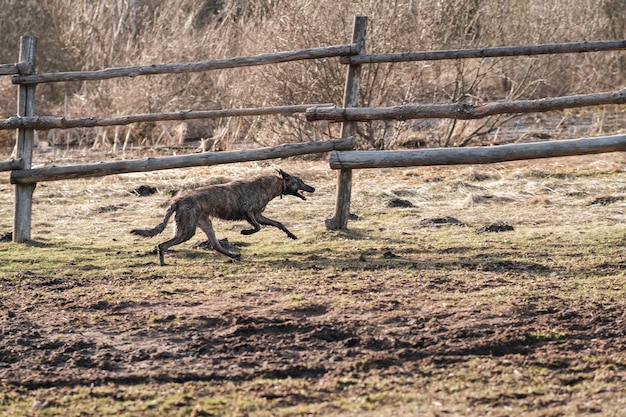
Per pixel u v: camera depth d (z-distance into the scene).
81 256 21.23
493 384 13.09
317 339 15.00
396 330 15.31
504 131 44.53
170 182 31.34
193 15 53.75
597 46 21.98
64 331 15.58
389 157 22.20
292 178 22.48
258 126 40.38
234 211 21.28
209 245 22.11
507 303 16.59
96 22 51.47
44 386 13.30
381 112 22.30
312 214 26.34
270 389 13.04
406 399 12.61
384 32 36.81
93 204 28.31
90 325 15.88
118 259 20.89
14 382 13.37
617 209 26.14
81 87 51.12
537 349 14.42
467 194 29.33
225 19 50.47
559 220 24.88
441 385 13.09
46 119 22.53
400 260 20.31
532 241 22.03
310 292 17.69
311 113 22.70
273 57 22.97
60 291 18.16
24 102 23.03
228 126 41.81
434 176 32.03
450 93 42.12
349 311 16.34
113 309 16.86
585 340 14.80
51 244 22.73
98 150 42.00
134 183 31.41
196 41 50.41
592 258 20.11
